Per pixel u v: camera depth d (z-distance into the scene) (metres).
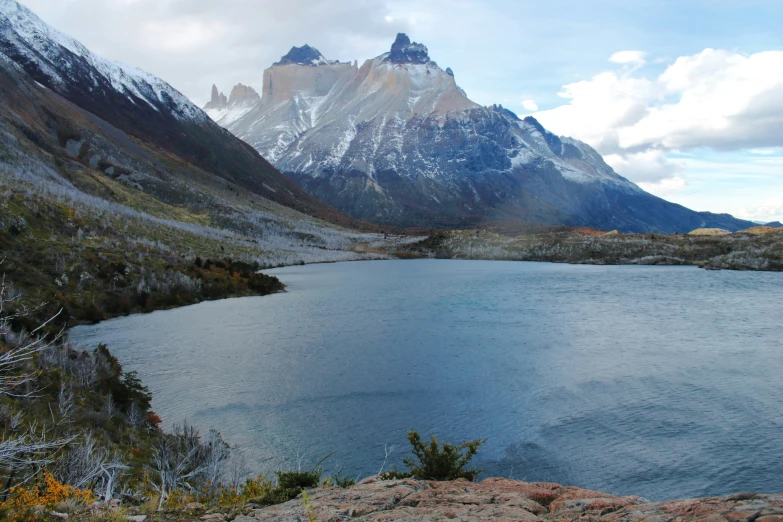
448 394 42.69
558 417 37.31
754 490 27.14
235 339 63.97
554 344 59.75
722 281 124.62
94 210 137.00
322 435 34.53
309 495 11.57
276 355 55.75
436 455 14.81
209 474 21.98
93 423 28.11
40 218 101.31
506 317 78.56
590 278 137.00
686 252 181.25
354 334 67.12
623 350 56.25
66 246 92.00
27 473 12.62
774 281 123.00
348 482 13.81
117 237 115.50
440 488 11.49
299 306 92.56
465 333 67.06
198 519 10.16
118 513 10.16
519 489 11.21
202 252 149.88
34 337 40.88
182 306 92.38
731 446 32.06
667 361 51.16
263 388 44.28
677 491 27.36
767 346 56.84
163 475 17.58
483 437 34.31
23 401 25.80
